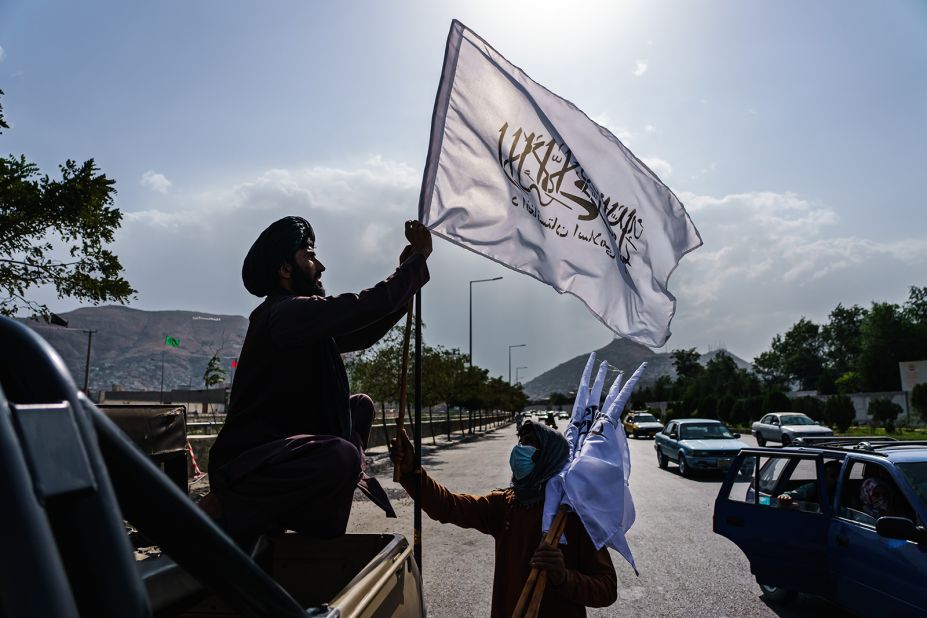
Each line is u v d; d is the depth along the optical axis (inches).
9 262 317.1
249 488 61.6
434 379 1232.2
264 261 76.9
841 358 3678.6
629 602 242.8
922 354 2388.0
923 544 169.9
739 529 234.1
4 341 27.6
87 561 25.5
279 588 36.9
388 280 73.6
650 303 150.2
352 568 91.7
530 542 104.0
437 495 111.9
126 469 30.2
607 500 99.7
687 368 5718.5
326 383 72.3
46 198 306.8
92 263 335.3
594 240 143.4
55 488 24.4
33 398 26.6
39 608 21.8
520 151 138.2
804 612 227.1
